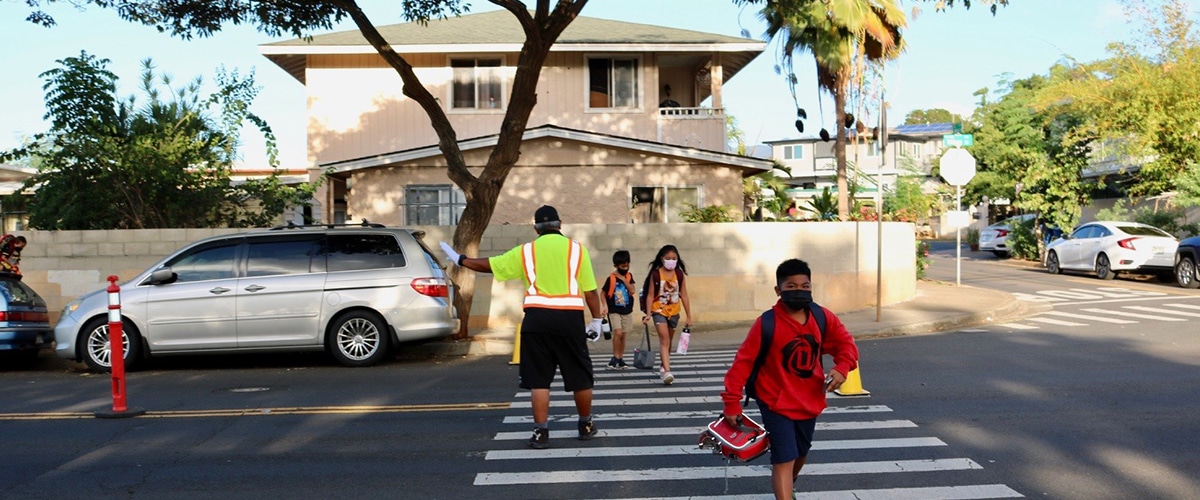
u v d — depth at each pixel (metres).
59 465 7.34
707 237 17.58
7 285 13.06
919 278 25.39
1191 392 9.81
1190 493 6.28
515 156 14.72
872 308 18.98
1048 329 15.98
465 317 15.06
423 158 20.34
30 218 17.25
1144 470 6.85
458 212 20.45
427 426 8.65
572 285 7.75
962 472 6.80
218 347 12.66
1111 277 26.42
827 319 5.38
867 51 23.33
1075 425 8.32
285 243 13.06
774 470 5.34
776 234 17.91
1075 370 11.36
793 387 5.29
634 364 11.77
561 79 24.25
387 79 24.09
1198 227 28.45
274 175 18.36
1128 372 11.14
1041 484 6.49
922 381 10.71
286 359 13.81
